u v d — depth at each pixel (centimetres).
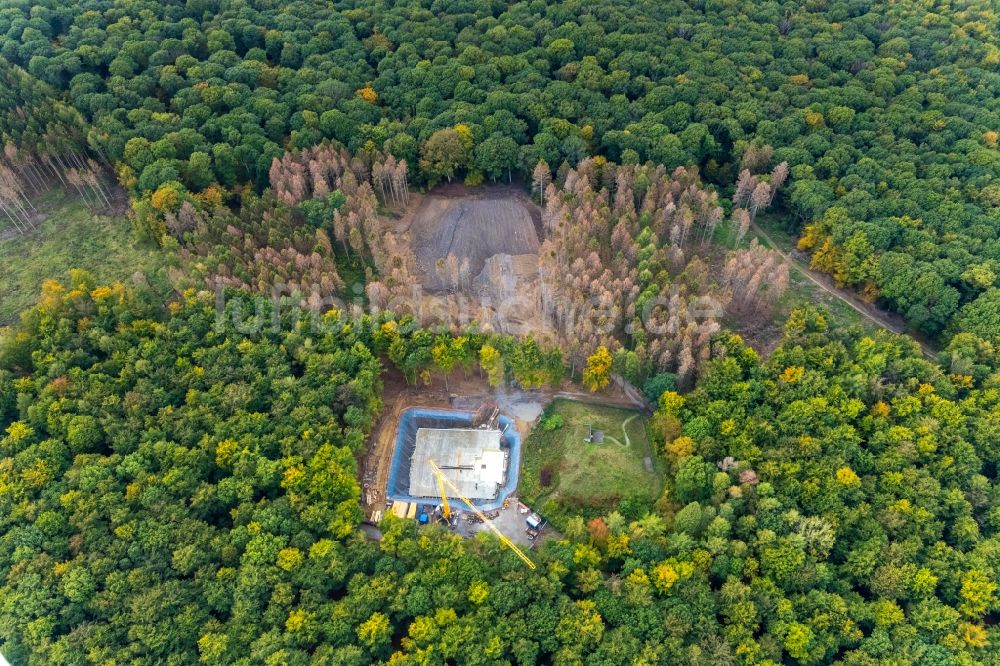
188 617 12788
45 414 15250
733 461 15375
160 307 18175
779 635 12950
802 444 15375
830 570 13962
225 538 13912
